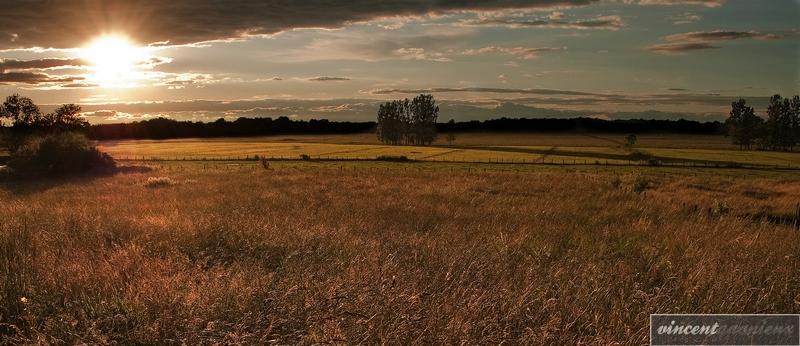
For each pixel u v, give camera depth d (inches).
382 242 369.1
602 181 1668.3
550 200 1043.3
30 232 369.7
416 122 7416.3
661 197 1181.7
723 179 1980.8
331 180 1669.5
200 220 441.7
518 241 370.6
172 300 208.7
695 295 230.8
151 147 5625.0
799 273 273.3
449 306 200.1
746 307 218.1
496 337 175.6
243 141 7564.0
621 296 222.5
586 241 415.8
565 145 6530.5
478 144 7037.4
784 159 4082.2
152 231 381.7
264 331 179.5
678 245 386.6
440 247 339.3
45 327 189.5
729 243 380.5
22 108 5433.1
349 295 206.2
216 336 179.6
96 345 175.2
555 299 210.2
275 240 345.4
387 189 1323.8
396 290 211.2
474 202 981.8
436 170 2544.3
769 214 948.6
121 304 208.7
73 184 1615.4
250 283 228.7
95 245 337.7
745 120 6476.4
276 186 1430.9
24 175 1934.1
